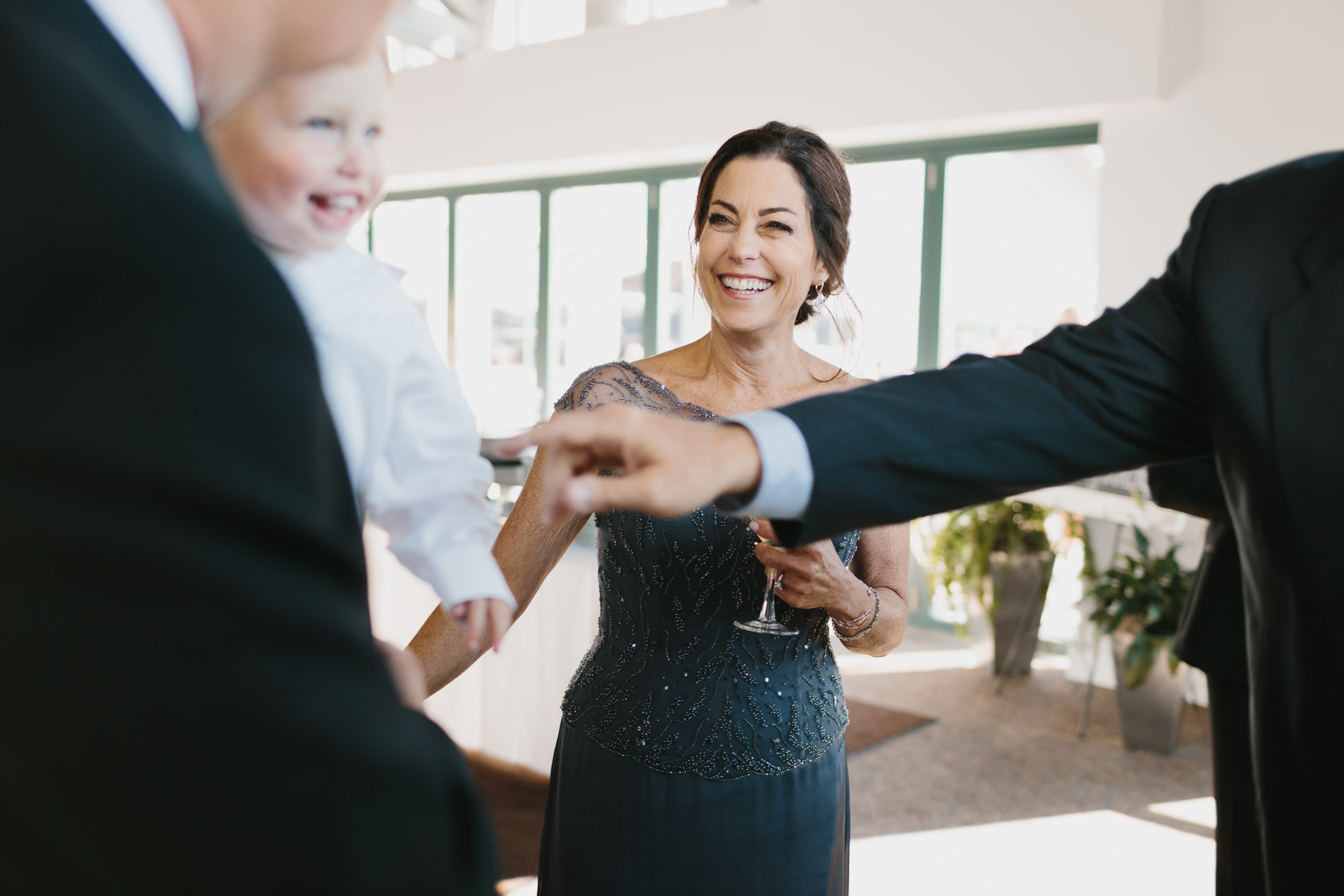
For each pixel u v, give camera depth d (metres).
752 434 0.73
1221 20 4.78
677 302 7.72
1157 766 3.96
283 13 0.36
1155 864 3.14
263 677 0.28
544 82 7.49
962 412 0.80
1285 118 4.66
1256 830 1.62
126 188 0.29
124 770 0.29
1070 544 5.20
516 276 8.70
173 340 0.28
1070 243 5.73
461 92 8.01
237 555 0.28
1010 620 5.11
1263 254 0.75
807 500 0.74
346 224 0.71
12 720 0.29
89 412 0.27
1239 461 0.74
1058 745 4.20
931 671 5.32
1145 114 5.04
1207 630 1.79
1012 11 5.32
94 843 0.30
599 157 7.28
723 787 1.37
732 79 6.49
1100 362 0.82
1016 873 3.06
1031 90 5.30
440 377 0.80
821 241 1.54
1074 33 5.13
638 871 1.37
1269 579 0.73
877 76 5.86
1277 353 0.72
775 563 1.32
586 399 1.51
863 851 3.20
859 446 0.75
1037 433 0.80
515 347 8.79
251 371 0.29
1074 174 5.67
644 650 1.42
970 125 5.69
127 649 0.27
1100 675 5.14
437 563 0.81
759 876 1.38
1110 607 4.30
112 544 0.27
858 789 3.71
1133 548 5.01
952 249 6.12
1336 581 0.68
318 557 0.31
